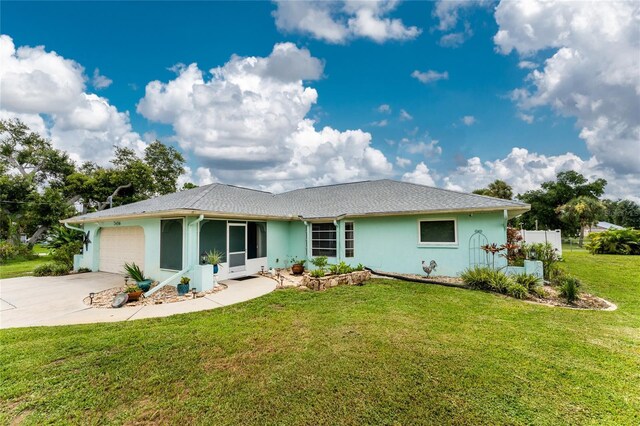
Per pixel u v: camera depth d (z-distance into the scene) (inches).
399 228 482.6
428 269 430.0
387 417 125.5
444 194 492.4
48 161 1200.8
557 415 125.5
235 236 469.4
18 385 151.7
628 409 129.1
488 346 194.5
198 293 358.3
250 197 608.4
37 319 266.2
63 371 166.2
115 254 520.4
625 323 240.4
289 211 577.0
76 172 1262.3
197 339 212.2
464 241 431.5
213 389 148.2
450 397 138.5
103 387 150.3
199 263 393.7
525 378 154.6
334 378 156.5
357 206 538.9
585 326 233.1
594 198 1544.0
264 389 147.6
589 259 676.7
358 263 515.2
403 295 336.2
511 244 385.7
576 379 153.3
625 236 815.7
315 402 136.3
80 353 189.5
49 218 979.3
